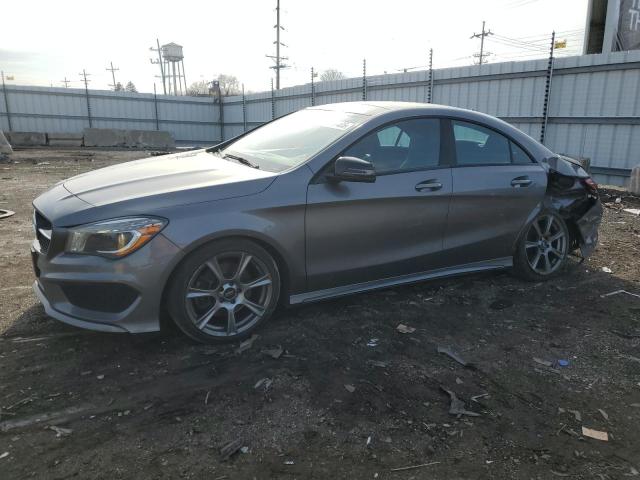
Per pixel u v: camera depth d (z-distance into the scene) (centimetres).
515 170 447
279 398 280
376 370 312
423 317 392
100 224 296
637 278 496
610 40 1579
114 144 2694
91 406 268
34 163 1678
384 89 1903
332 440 247
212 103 3284
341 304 408
